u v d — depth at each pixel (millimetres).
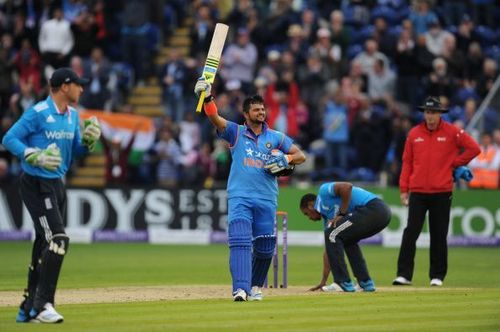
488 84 89750
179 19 102500
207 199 83312
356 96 86562
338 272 45312
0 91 92875
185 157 87062
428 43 93062
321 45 89625
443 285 50812
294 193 81562
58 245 33188
